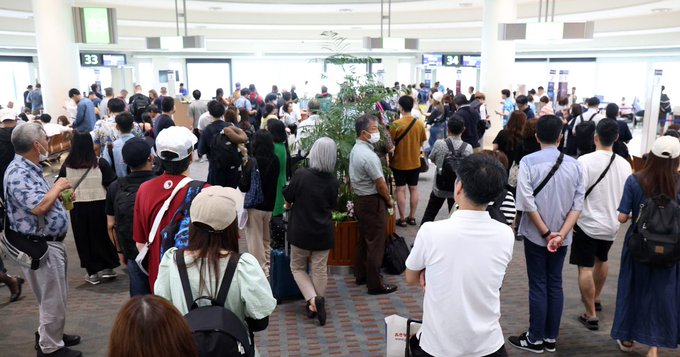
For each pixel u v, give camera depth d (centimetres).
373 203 461
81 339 397
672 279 329
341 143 513
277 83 2662
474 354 208
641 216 321
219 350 174
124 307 134
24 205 321
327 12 1798
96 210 493
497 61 1142
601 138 377
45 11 1065
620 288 347
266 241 508
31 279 342
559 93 2198
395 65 2500
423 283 223
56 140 1061
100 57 2211
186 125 1393
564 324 412
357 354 373
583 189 338
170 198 271
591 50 2314
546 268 359
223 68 2583
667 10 1478
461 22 1697
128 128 521
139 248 287
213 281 197
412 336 243
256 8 1599
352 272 530
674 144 314
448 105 1101
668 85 2231
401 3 1476
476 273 206
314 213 402
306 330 410
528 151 552
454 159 534
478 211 210
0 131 572
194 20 1728
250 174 453
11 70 2211
